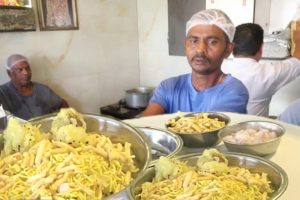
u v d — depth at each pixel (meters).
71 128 0.77
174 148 0.96
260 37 1.89
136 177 0.73
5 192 0.64
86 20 2.87
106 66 3.11
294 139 1.05
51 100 2.58
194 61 1.43
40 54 2.61
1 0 2.27
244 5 2.47
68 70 2.82
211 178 0.75
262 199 0.70
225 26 1.38
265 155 0.94
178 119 1.20
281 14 2.31
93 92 3.04
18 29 2.37
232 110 1.40
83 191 0.63
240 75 1.87
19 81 2.37
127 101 3.01
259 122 1.10
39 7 2.52
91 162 0.71
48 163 0.68
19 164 0.70
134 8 3.24
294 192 0.73
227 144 0.96
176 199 0.67
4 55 2.41
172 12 2.96
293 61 1.91
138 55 3.38
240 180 0.76
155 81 3.31
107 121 0.88
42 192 0.61
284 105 2.40
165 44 3.11
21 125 0.79
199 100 1.49
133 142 0.83
